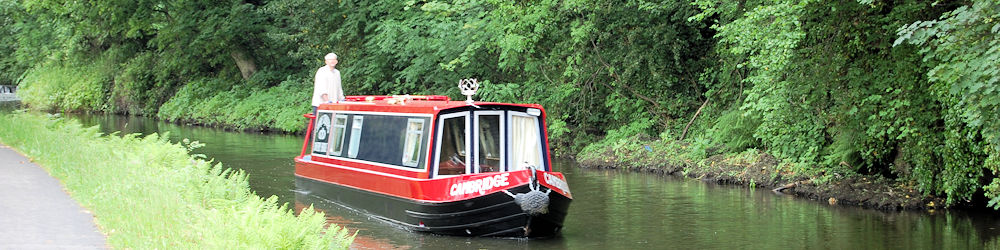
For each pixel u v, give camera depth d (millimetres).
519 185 10422
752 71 18766
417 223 11148
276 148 22766
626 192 15070
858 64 14234
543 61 22812
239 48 36375
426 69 25406
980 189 13656
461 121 11312
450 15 24250
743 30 14453
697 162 17766
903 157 14047
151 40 38625
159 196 8391
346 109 13219
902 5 12930
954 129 12648
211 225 7340
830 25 13820
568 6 20531
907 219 12555
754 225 11984
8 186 10461
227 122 31891
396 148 11828
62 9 37469
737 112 17906
